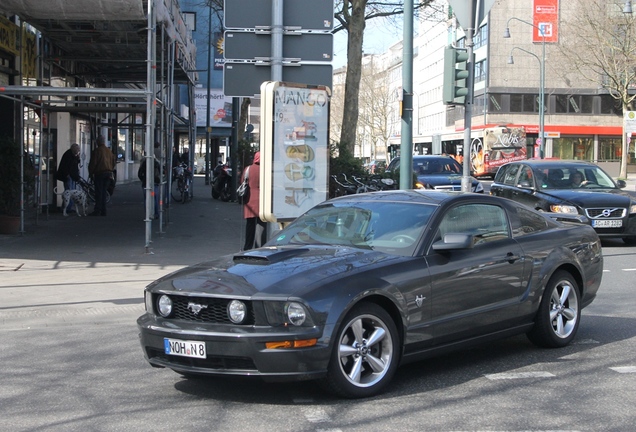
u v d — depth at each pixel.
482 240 6.77
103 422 5.30
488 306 6.57
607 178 17.08
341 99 87.88
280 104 10.62
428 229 6.38
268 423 5.21
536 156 61.50
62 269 12.02
